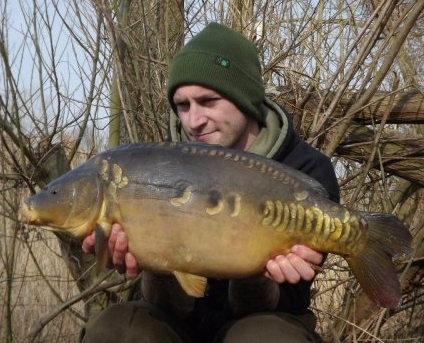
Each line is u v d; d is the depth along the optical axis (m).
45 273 2.69
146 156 1.30
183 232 1.27
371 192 2.59
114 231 1.29
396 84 2.39
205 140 1.54
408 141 2.51
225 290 1.56
